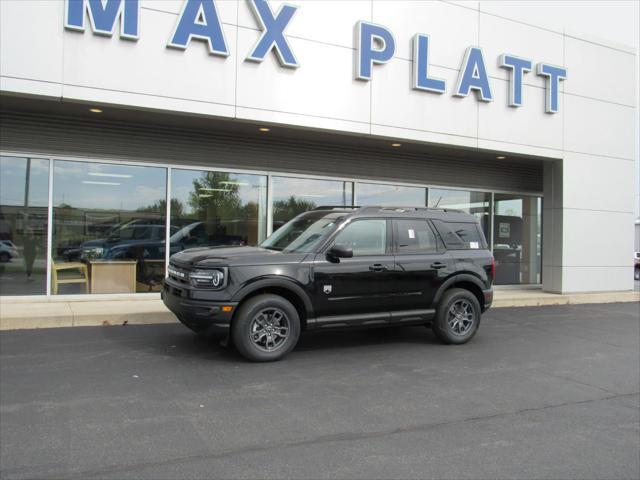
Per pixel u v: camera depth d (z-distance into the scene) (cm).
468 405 513
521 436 439
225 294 616
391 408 496
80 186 980
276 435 422
